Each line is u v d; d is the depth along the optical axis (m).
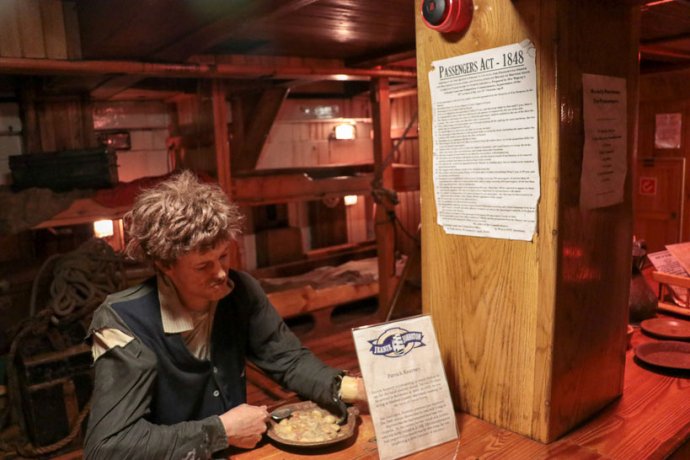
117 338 1.23
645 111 3.93
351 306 5.45
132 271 3.70
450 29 1.34
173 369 1.30
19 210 3.26
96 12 2.61
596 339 1.45
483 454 1.31
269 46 3.41
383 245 4.55
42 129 4.21
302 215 6.42
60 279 3.25
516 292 1.35
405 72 4.44
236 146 5.08
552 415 1.34
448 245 1.48
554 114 1.22
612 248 1.46
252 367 3.47
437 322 1.54
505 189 1.32
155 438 1.19
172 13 2.22
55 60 2.81
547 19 1.20
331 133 6.45
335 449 1.37
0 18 2.67
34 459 2.96
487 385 1.45
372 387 1.30
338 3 2.48
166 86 4.12
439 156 1.46
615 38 1.37
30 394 2.97
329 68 3.96
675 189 3.82
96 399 1.21
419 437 1.33
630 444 1.34
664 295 2.46
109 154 3.60
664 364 1.76
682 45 3.08
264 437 1.44
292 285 4.86
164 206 1.21
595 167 1.34
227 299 1.44
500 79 1.29
